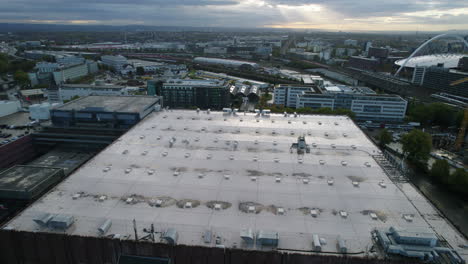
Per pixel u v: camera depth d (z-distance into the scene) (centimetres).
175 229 5481
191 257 5081
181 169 7750
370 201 6431
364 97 19638
